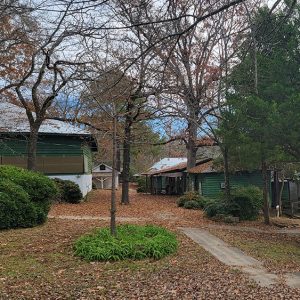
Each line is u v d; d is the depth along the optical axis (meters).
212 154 33.19
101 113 13.27
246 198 18.42
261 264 9.49
